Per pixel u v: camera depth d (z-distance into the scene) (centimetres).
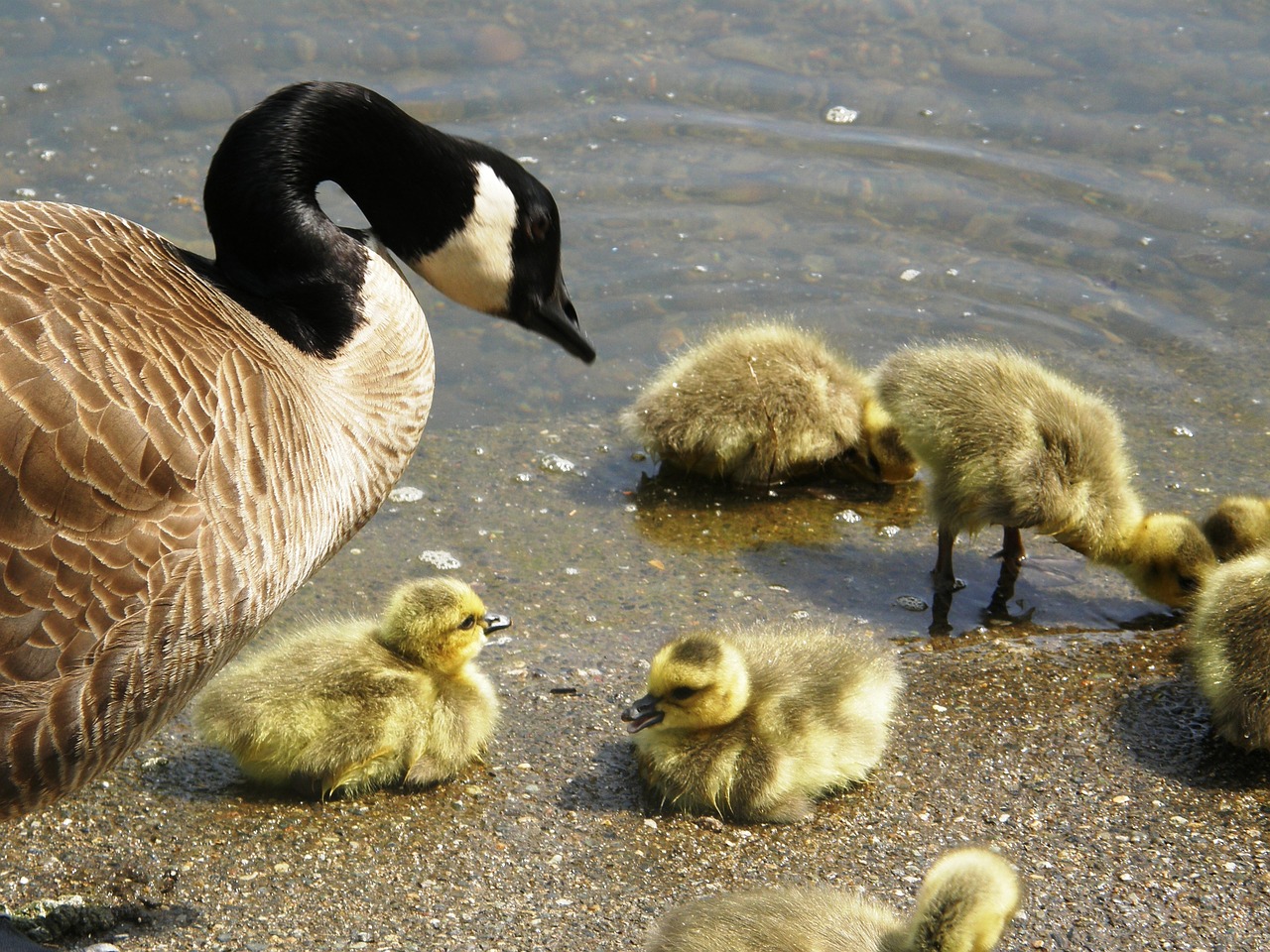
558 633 757
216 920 537
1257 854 588
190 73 1238
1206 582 706
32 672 452
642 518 875
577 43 1327
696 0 1370
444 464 916
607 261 1091
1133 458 905
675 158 1198
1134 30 1348
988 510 768
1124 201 1145
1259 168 1167
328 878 566
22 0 1332
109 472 458
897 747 665
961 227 1133
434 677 642
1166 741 667
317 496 535
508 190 645
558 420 967
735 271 1086
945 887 457
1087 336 1026
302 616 761
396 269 629
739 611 782
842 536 867
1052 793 632
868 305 1052
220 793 621
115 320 480
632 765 655
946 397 778
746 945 482
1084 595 811
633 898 562
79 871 562
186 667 495
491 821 610
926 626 773
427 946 527
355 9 1357
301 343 571
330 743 604
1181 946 534
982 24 1357
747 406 878
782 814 616
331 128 607
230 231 583
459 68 1277
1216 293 1066
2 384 446
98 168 1112
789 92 1273
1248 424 942
